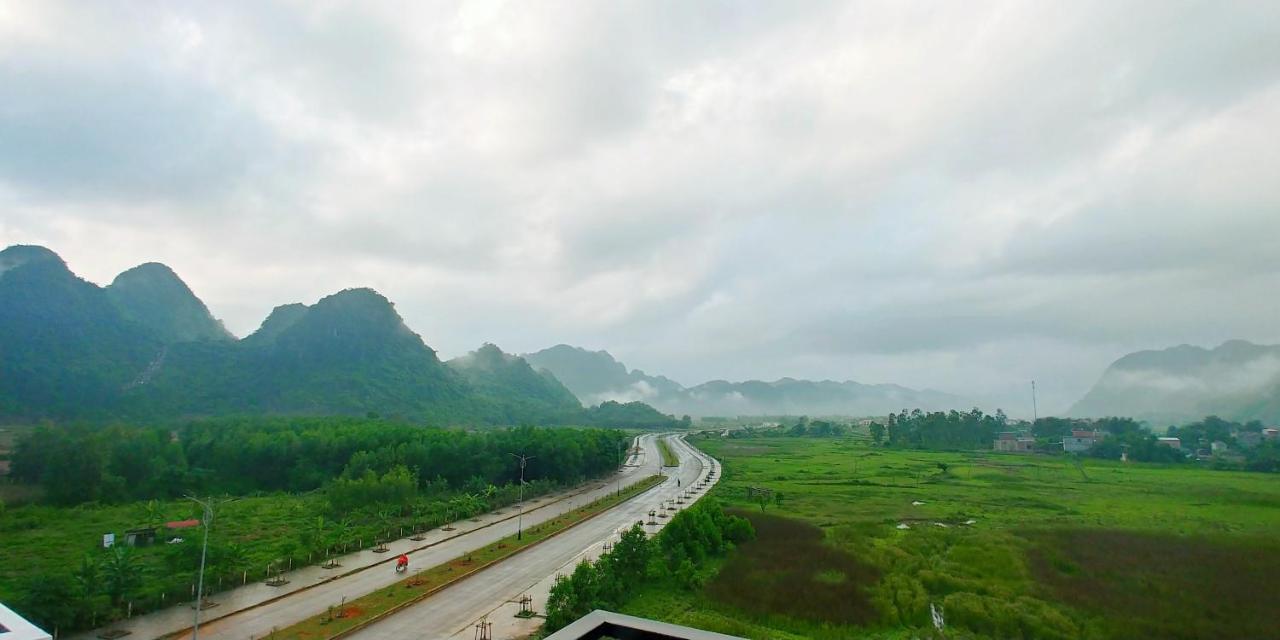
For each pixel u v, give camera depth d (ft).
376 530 235.81
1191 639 143.13
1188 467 502.79
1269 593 170.40
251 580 172.65
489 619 146.10
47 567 185.88
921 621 151.43
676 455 627.87
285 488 353.92
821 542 225.35
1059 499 331.16
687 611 154.10
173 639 131.13
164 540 222.69
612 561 166.09
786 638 139.85
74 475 290.35
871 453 634.43
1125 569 190.19
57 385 589.32
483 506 293.43
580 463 406.62
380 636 134.92
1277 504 313.94
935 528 247.29
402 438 385.29
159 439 359.25
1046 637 142.72
